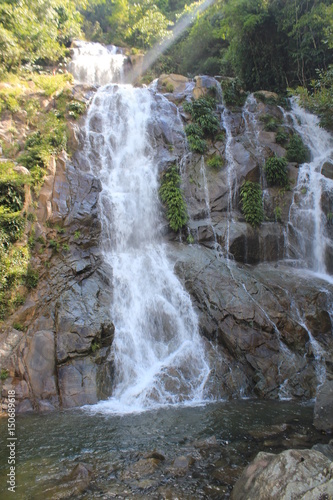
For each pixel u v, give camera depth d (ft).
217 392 29.09
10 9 58.34
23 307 32.48
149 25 93.40
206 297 35.70
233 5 69.26
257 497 13.52
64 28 85.10
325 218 47.29
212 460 18.57
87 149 49.65
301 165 52.85
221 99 61.72
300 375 30.42
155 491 16.08
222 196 48.55
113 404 27.43
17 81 56.65
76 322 31.04
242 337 32.50
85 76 78.84
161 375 30.14
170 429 22.56
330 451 18.33
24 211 37.42
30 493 15.99
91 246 40.37
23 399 27.02
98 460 18.79
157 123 54.08
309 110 60.59
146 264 39.93
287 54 71.36
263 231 46.11
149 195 46.78
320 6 60.70
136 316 34.83
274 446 20.01
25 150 45.85
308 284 38.58
